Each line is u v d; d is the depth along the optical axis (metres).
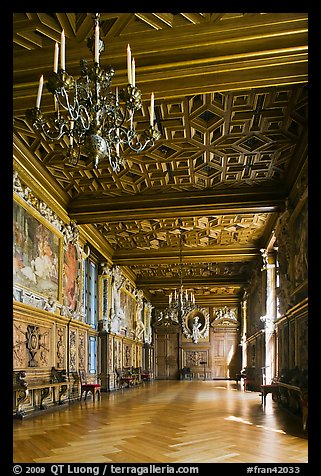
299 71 7.22
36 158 10.86
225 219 15.77
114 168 6.30
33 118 5.67
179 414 11.15
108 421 9.77
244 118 9.29
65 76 5.00
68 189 13.12
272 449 6.77
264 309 18.38
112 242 18.81
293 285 11.84
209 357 31.98
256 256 19.62
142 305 29.06
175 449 6.76
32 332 11.13
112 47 6.98
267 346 17.28
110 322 19.22
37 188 11.45
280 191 13.16
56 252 12.99
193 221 16.02
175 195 13.60
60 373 12.56
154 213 13.88
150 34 6.83
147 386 23.84
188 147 10.59
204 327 32.25
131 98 5.27
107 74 5.50
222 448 6.83
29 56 7.16
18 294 10.24
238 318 32.03
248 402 14.53
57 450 6.71
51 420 9.91
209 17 6.54
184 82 7.49
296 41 6.73
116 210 13.81
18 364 10.26
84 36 6.86
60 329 13.32
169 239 18.47
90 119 5.52
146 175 12.27
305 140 9.94
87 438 7.66
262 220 15.93
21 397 9.78
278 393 13.00
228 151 10.86
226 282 25.81
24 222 10.73
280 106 8.84
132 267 23.45
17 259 10.27
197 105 8.81
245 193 13.31
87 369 16.66
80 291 15.26
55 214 12.98
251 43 6.85
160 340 32.91
